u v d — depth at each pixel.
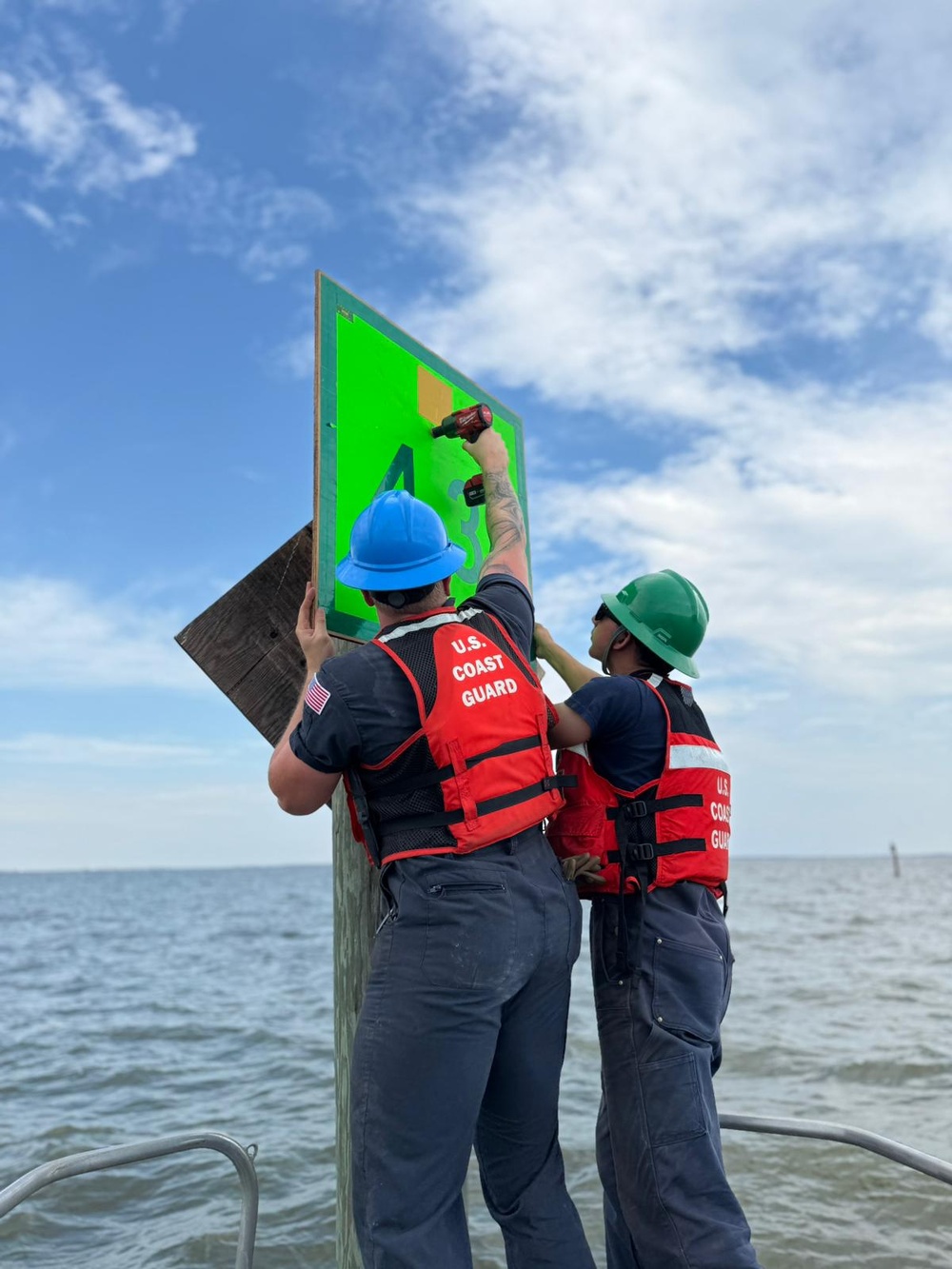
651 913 2.37
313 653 2.43
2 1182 8.34
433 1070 1.98
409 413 2.87
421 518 2.32
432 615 2.27
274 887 144.75
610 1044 2.32
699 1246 2.09
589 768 2.49
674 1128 2.19
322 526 2.47
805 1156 7.90
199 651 2.89
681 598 2.69
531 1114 2.19
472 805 2.08
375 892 2.83
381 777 2.12
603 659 2.76
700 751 2.49
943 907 53.22
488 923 2.03
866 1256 6.16
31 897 112.94
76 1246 6.77
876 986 18.77
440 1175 1.98
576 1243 2.20
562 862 2.44
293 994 20.39
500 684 2.21
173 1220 7.14
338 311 2.63
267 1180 7.94
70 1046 14.69
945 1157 7.93
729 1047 12.50
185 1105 10.71
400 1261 1.91
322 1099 10.70
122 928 50.22
